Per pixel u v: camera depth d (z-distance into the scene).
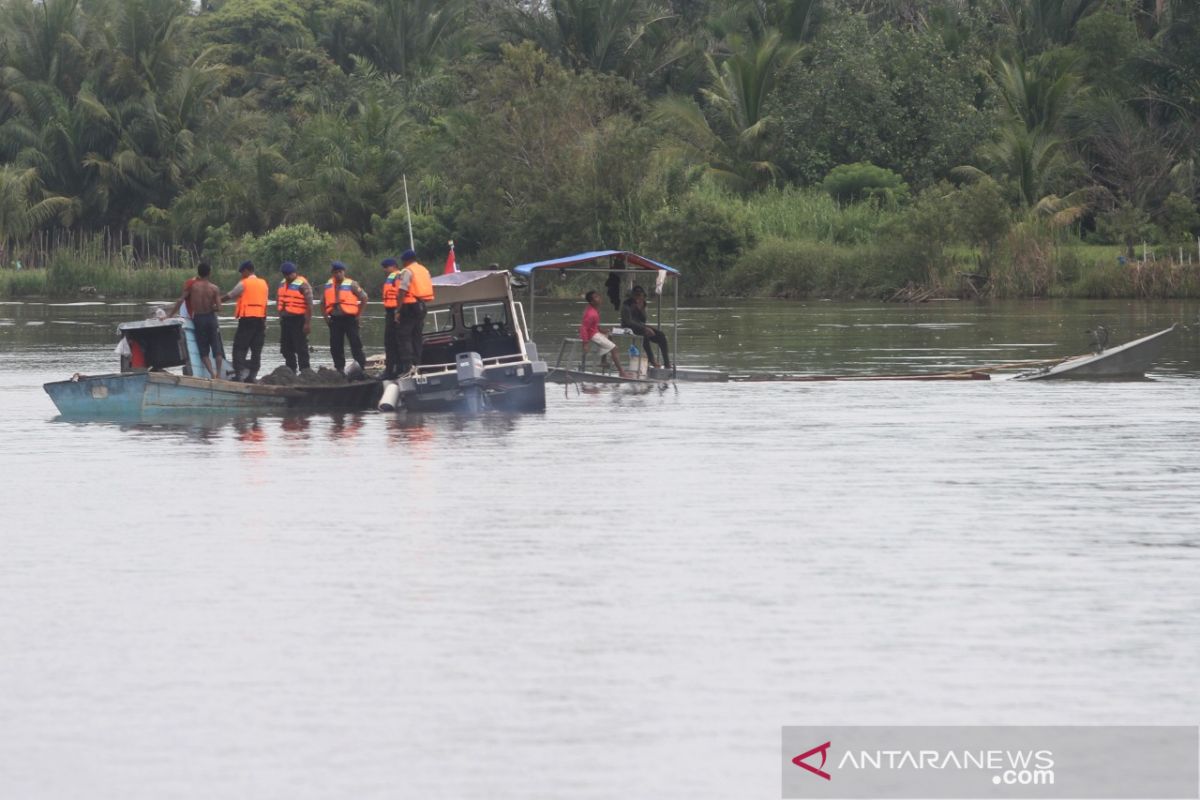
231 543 35.16
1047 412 63.44
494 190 189.38
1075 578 31.36
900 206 183.50
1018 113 193.88
